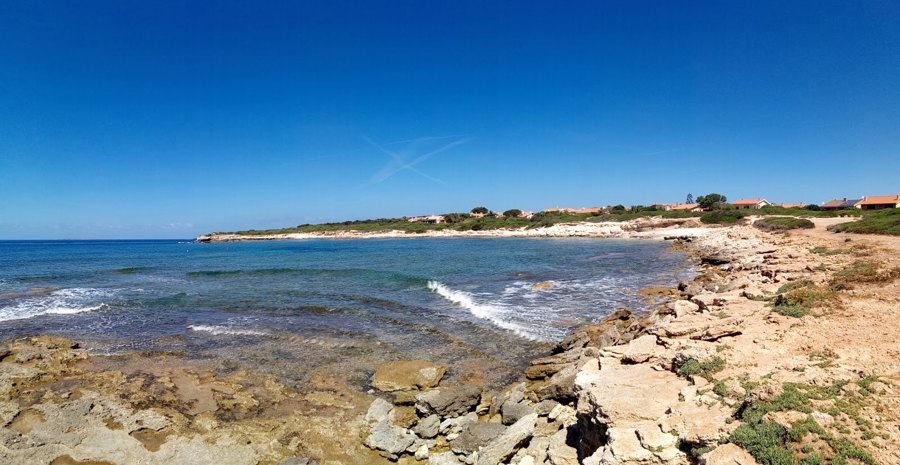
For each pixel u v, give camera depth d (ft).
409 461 30.91
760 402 22.65
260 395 40.01
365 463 30.40
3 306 82.74
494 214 516.73
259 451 30.96
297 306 76.79
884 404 20.90
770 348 30.89
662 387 27.78
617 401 25.99
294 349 52.90
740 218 261.44
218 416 36.01
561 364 43.24
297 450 31.35
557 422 32.81
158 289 102.68
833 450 18.24
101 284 113.39
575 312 68.59
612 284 94.63
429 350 51.78
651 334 38.27
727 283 63.82
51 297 92.58
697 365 29.04
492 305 74.28
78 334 61.31
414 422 35.29
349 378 43.93
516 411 34.78
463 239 355.15
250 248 337.93
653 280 99.66
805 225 151.74
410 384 41.57
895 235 98.37
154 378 44.04
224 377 44.29
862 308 37.14
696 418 22.89
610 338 48.32
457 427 34.58
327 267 142.10
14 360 48.83
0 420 34.96
